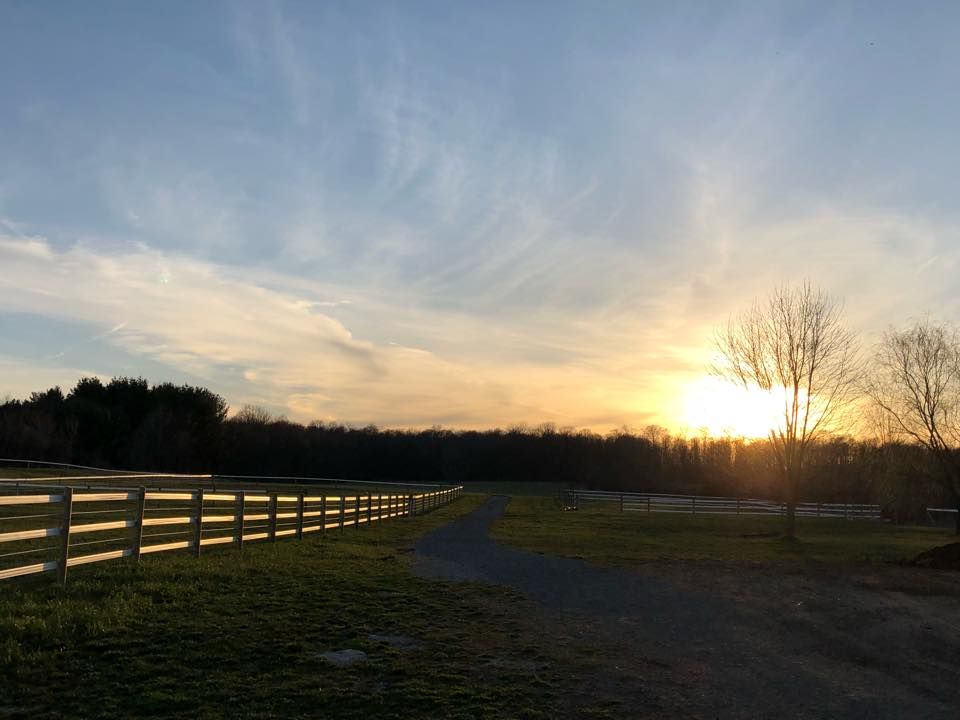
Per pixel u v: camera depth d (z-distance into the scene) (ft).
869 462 131.64
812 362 103.60
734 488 238.07
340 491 167.43
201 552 48.44
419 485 235.20
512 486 311.47
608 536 87.86
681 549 73.61
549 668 27.20
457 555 61.98
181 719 20.35
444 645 29.58
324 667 25.43
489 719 21.45
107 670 23.68
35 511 76.84
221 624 29.86
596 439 369.71
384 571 48.08
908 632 35.96
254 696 22.30
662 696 24.56
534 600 41.22
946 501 138.00
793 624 37.11
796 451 102.42
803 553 73.15
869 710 23.99
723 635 34.24
